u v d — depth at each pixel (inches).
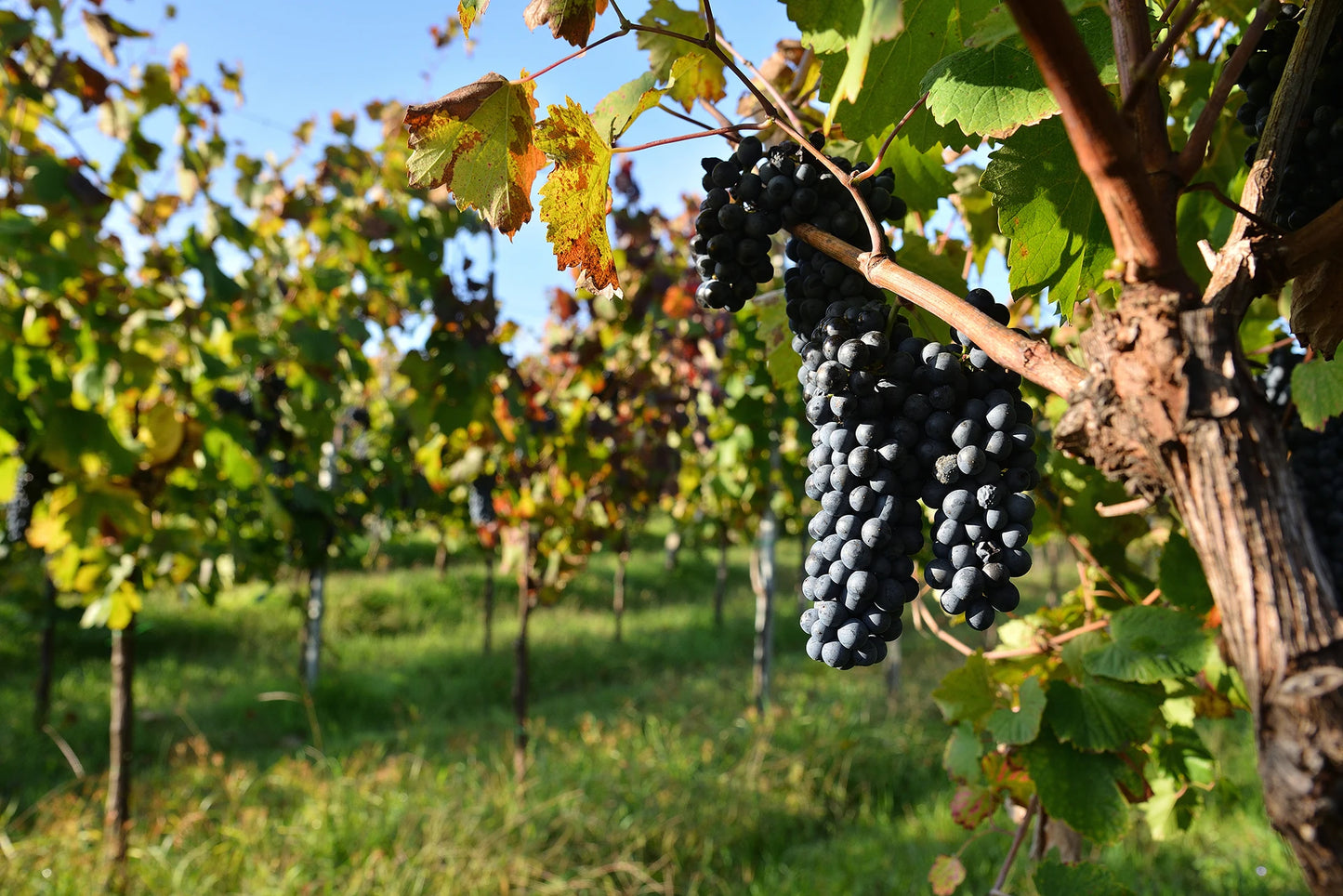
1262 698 24.7
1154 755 89.7
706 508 504.4
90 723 335.3
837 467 40.9
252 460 200.5
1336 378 57.1
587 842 218.7
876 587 39.6
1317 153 42.4
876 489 39.5
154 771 266.5
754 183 46.2
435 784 252.2
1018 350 32.7
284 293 248.2
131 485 183.0
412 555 787.4
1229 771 253.8
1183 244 68.8
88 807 236.4
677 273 287.7
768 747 282.7
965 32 48.5
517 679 268.2
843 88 36.6
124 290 171.0
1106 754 74.8
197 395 203.6
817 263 45.8
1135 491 29.0
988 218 84.8
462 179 47.4
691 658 482.0
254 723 345.7
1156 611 75.5
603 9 47.6
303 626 458.0
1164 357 27.0
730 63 45.8
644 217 267.7
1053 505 92.6
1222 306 28.4
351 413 345.1
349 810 228.4
